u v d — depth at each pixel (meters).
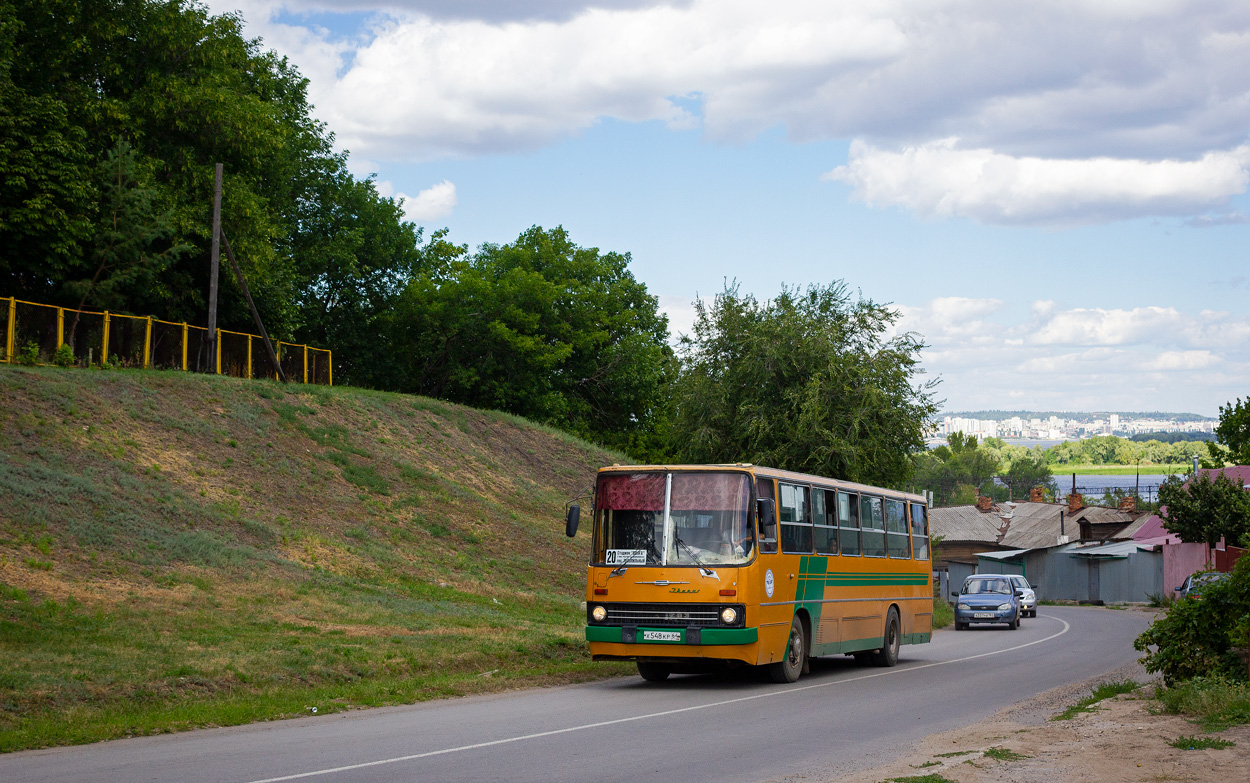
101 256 35.88
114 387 29.19
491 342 58.16
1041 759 8.95
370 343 58.41
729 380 34.88
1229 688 11.53
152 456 26.39
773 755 9.94
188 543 22.09
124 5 39.62
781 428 34.28
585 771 9.05
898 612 22.05
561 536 34.59
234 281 41.22
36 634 15.00
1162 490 51.97
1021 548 75.75
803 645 17.75
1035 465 164.62
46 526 20.22
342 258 54.62
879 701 14.53
